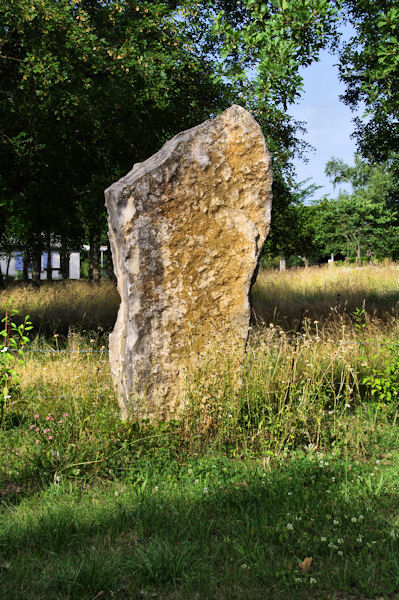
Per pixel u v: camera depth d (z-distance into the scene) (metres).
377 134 13.69
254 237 5.55
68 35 11.10
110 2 12.10
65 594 2.77
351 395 6.37
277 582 2.91
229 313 5.54
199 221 5.46
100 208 12.31
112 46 11.95
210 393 5.20
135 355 5.32
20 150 12.65
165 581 2.92
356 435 5.23
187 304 5.43
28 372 6.97
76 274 41.53
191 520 3.59
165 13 12.24
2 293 13.94
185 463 4.60
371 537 3.32
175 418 5.34
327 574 2.92
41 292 14.49
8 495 4.06
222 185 5.52
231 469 4.48
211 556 3.15
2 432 5.29
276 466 4.53
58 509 3.70
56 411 5.82
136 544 3.27
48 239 22.66
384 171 46.06
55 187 13.55
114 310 11.53
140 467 4.49
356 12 9.92
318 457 4.66
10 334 8.70
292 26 8.20
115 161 13.88
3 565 3.01
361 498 3.92
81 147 13.30
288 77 8.52
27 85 11.38
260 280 19.83
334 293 15.16
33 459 4.57
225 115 5.59
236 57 9.45
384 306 11.88
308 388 5.57
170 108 13.21
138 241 5.36
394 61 8.22
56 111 11.82
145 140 13.35
